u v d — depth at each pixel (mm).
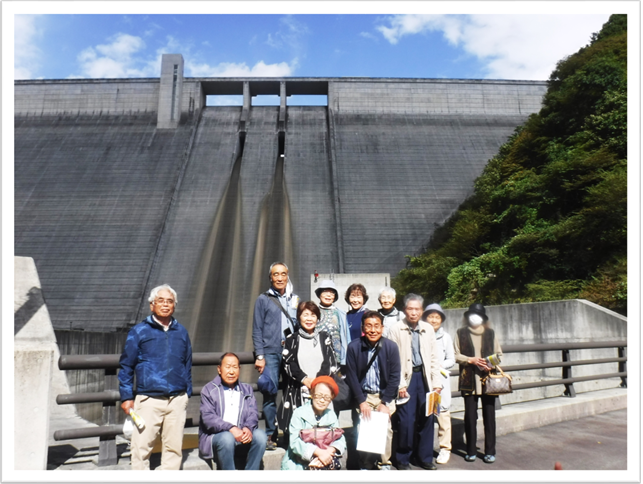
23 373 5164
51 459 6113
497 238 35875
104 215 52000
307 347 6066
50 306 43750
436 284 36719
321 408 5422
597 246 23219
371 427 5766
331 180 56781
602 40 36312
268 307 6551
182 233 50125
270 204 53812
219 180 56094
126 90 65312
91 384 19984
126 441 7156
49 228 50719
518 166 37875
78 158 58656
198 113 64312
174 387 5508
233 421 5699
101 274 46344
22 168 57500
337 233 50125
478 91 67188
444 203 53875
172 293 5648
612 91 30141
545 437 8109
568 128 34344
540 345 9977
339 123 64125
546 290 23188
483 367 6668
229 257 47594
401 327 6504
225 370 5762
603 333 14148
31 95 65625
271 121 65062
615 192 22359
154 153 59188
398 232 50781
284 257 47875
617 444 7742
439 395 6273
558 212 28812
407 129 63750
